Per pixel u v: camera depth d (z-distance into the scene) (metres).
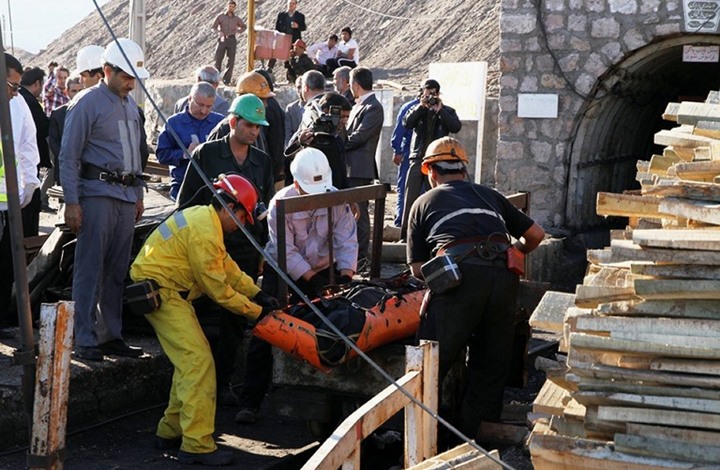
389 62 38.41
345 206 7.59
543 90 15.21
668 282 4.56
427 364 5.50
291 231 7.36
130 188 7.88
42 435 5.46
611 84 15.07
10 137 5.57
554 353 9.62
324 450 4.31
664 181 5.28
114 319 8.02
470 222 6.83
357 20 43.25
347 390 6.87
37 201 9.35
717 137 5.75
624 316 4.69
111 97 7.73
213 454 6.86
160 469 6.79
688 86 18.36
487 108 20.75
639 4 14.61
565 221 15.40
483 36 36.38
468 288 6.72
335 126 9.30
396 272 10.98
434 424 5.56
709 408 4.53
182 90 24.77
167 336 6.80
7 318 8.73
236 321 7.94
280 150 10.02
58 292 8.57
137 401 8.02
